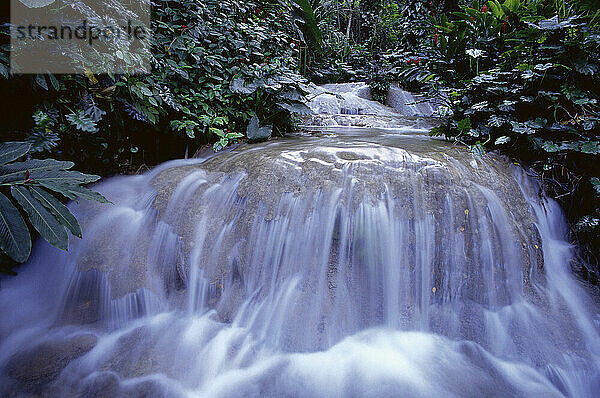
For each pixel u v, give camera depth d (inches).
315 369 63.0
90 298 78.7
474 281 77.6
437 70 142.6
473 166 92.9
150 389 57.3
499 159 104.1
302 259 78.8
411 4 371.9
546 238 91.7
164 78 118.8
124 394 55.9
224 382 60.5
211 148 133.7
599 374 63.6
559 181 100.2
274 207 82.8
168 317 75.9
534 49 104.4
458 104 120.9
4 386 56.2
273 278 78.8
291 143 121.8
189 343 68.1
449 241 79.0
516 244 81.4
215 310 76.4
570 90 94.8
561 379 62.1
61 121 89.2
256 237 81.5
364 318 73.1
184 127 122.9
